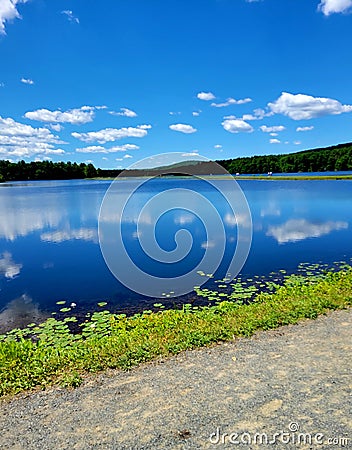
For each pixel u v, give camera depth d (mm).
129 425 3000
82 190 45562
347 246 11156
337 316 5203
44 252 11859
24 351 4402
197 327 4934
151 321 5402
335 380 3510
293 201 24156
